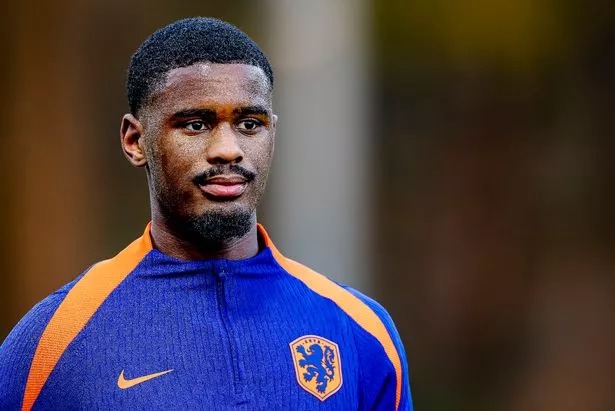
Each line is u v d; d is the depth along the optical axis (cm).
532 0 4850
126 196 4412
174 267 895
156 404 834
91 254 4316
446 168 5034
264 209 3622
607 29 4862
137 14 4369
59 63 4209
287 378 868
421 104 5006
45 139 4191
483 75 4991
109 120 4372
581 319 4984
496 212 5041
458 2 4856
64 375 855
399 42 4925
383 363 946
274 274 931
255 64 883
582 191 4994
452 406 4956
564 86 4972
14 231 4138
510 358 4997
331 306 940
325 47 3594
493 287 5034
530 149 5022
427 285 5041
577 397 4938
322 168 3531
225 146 856
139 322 870
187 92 859
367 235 3731
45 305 901
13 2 4112
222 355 862
